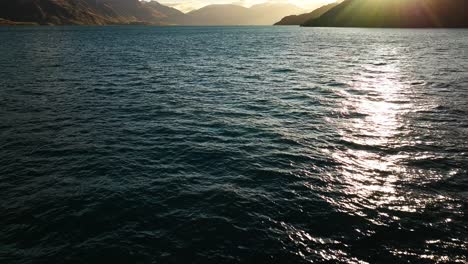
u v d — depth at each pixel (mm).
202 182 14305
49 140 19422
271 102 27594
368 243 10266
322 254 9812
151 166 15938
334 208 12188
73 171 15430
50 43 102250
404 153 16969
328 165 15820
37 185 14086
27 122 22797
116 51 76812
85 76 41094
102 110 25766
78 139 19609
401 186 13734
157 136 20016
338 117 23234
